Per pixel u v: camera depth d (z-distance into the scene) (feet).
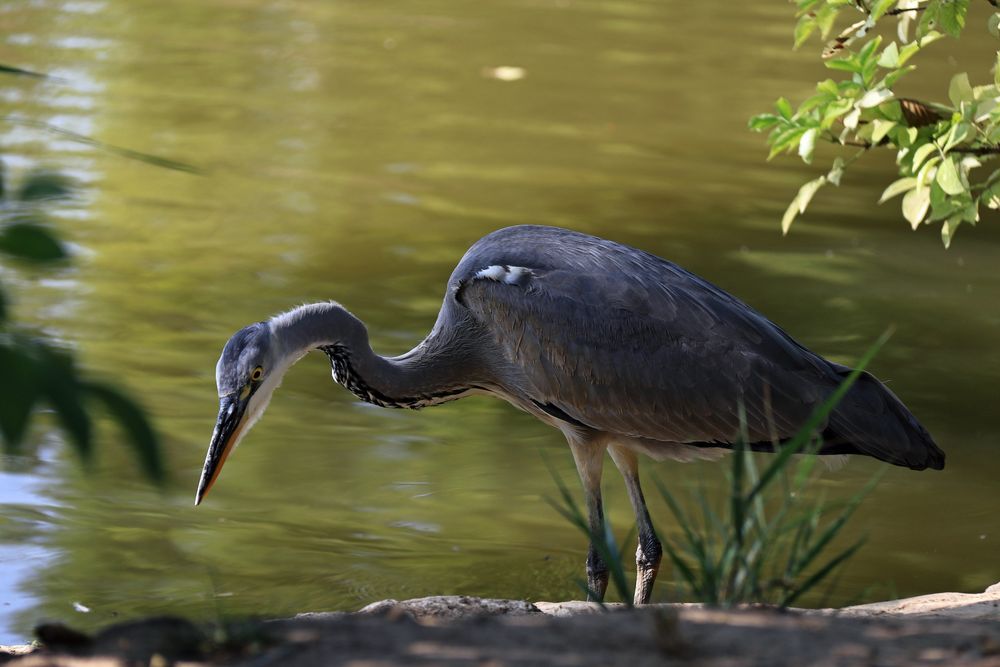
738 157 76.18
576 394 32.91
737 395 31.76
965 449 41.09
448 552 33.63
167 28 101.86
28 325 46.93
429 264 56.34
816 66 97.19
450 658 16.03
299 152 72.74
